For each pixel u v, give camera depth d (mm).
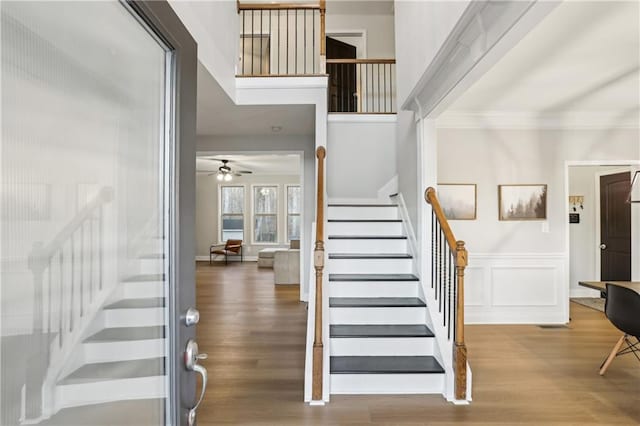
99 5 772
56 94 664
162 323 1000
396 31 4320
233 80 3830
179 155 1040
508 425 2324
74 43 708
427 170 3332
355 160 5012
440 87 2742
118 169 840
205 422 2348
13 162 576
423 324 3227
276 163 8711
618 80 3469
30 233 607
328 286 3381
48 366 646
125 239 862
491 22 1896
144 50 933
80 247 723
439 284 3182
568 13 2305
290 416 2418
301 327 4332
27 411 604
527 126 4691
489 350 3650
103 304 787
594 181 6090
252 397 2668
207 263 10305
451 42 2205
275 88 3955
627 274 5570
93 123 760
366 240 4023
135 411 889
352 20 6473
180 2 2457
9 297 570
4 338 563
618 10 2279
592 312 5125
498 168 4715
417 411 2482
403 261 3750
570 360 3385
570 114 4602
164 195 1016
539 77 3375
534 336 4098
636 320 2768
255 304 5457
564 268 4676
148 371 939
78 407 716
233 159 8102
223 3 3422
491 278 4680
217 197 11023
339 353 2986
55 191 660
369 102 6332
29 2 607
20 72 589
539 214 4688
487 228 4699
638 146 4672
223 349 3621
